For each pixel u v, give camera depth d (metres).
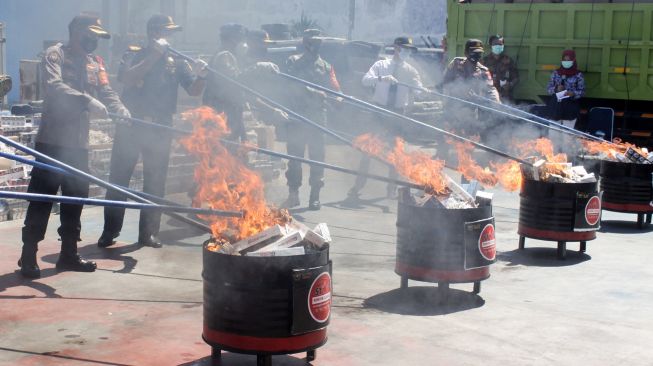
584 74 14.52
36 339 5.46
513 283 7.34
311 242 5.07
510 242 9.12
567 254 8.58
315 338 4.93
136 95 8.15
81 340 5.46
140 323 5.85
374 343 5.56
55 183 6.97
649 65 14.03
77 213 7.13
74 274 7.09
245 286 4.76
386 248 8.57
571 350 5.55
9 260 7.46
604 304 6.73
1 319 5.84
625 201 9.98
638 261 8.33
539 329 5.99
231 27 9.60
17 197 4.89
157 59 8.06
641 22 14.00
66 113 6.89
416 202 6.82
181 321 5.93
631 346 5.68
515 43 14.95
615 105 14.73
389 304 6.51
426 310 6.38
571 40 14.50
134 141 8.07
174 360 5.14
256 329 4.77
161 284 6.89
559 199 8.21
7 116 10.88
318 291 4.89
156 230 8.28
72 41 7.15
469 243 6.47
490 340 5.70
